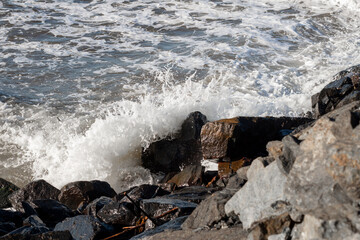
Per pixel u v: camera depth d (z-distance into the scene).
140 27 18.42
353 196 3.89
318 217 3.83
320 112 9.67
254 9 20.22
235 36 17.14
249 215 4.88
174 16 19.50
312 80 13.48
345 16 19.28
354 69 10.86
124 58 15.54
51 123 11.73
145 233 5.90
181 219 6.16
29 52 16.11
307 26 18.11
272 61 14.94
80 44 16.83
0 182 9.69
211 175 9.01
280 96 12.56
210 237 5.04
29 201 8.16
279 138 9.20
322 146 4.32
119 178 10.30
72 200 8.73
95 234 6.65
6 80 13.92
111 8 20.59
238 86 13.14
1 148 10.98
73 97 12.95
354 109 5.04
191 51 15.91
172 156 10.05
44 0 21.58
